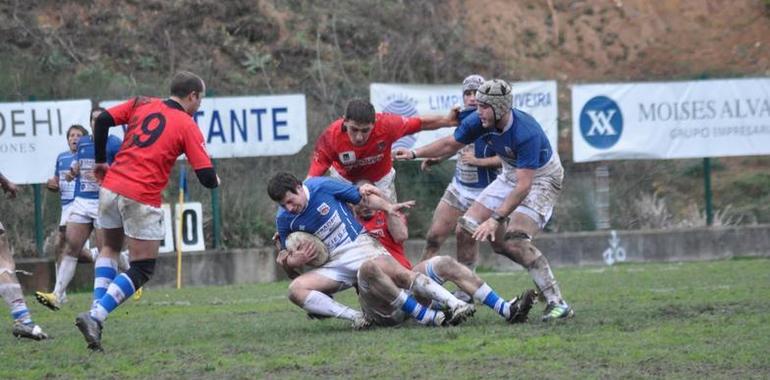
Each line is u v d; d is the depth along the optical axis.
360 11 62.31
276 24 60.00
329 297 23.11
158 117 21.98
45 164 41.34
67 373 18.52
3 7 57.53
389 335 21.77
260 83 56.25
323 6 62.44
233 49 58.47
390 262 22.86
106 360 19.80
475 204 24.58
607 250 45.28
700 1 67.94
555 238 44.97
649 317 23.97
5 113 41.06
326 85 55.62
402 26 61.78
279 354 19.86
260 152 42.59
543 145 23.92
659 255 45.56
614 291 31.73
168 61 56.91
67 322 27.62
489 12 64.94
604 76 63.09
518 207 24.19
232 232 44.91
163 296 36.41
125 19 58.78
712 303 26.58
